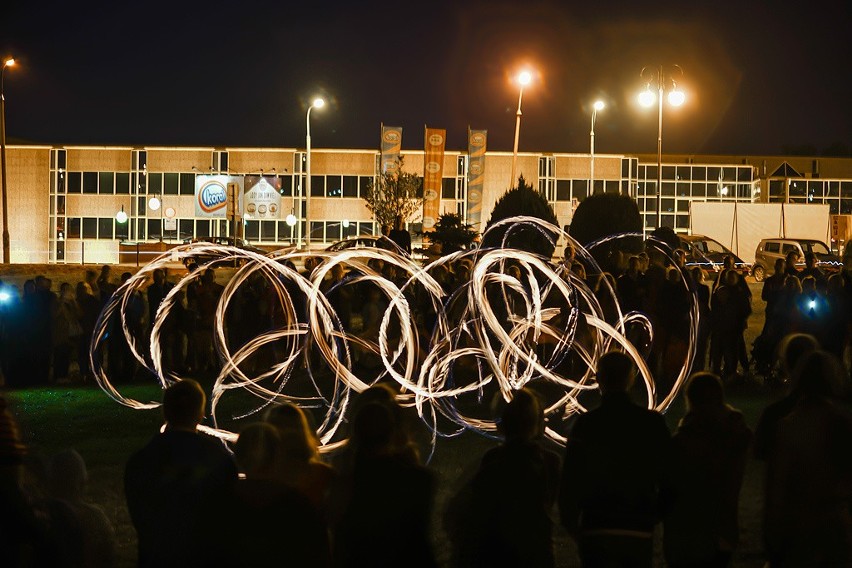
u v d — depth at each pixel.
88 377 17.44
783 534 5.77
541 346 16.11
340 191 60.66
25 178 59.62
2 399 5.23
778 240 42.84
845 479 5.68
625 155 61.28
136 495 5.18
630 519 5.44
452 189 59.78
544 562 5.23
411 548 4.93
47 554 5.11
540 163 61.03
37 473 5.29
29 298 17.03
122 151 59.88
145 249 55.41
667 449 5.54
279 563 4.62
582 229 30.14
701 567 5.73
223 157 60.31
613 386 5.66
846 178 71.94
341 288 17.06
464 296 16.02
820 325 15.06
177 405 5.35
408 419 5.72
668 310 15.28
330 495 5.25
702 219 47.97
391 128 53.22
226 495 4.75
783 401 6.08
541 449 5.48
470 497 5.34
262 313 17.05
